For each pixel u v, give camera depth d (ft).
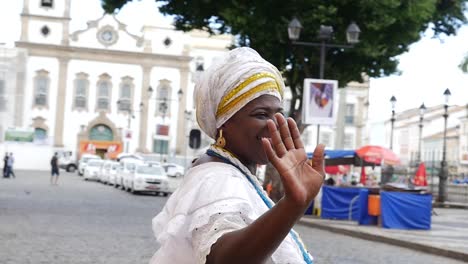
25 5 195.21
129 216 57.98
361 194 56.08
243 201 4.85
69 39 197.98
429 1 66.23
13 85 192.34
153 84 202.90
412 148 240.94
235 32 66.54
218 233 4.61
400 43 69.77
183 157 200.85
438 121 234.17
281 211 4.38
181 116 203.10
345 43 67.10
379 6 64.69
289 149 4.71
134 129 200.75
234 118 5.50
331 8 63.62
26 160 190.49
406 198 53.83
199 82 5.84
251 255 4.37
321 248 40.81
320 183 4.56
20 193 82.64
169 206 5.51
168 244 5.17
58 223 48.14
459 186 102.83
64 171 186.50
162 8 70.74
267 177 68.95
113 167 127.44
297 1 64.23
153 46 202.69
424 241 44.01
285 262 5.21
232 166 5.37
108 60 200.44
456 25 74.95
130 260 32.01
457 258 38.50
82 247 35.68
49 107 196.34
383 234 47.85
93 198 82.43
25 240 37.29
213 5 67.72
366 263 34.88
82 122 198.49
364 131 201.77
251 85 5.39
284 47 69.41
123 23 201.36
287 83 77.51
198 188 5.07
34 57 195.93
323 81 62.03
